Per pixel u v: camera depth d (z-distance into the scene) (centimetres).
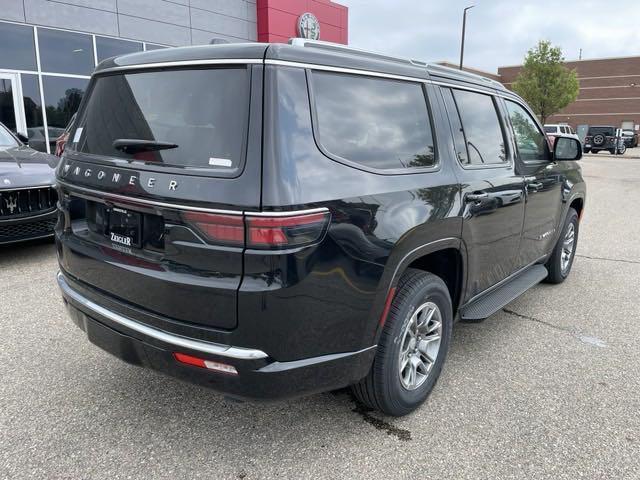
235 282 206
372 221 233
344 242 221
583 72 5916
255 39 1673
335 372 232
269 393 216
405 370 279
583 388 321
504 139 374
